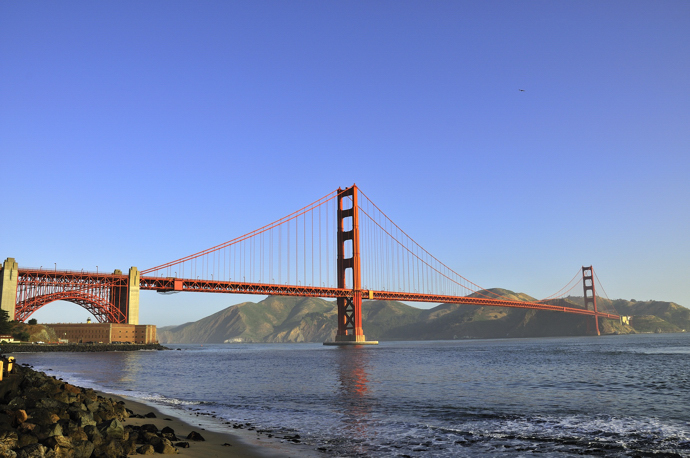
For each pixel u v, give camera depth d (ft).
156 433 67.15
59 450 47.96
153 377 188.44
